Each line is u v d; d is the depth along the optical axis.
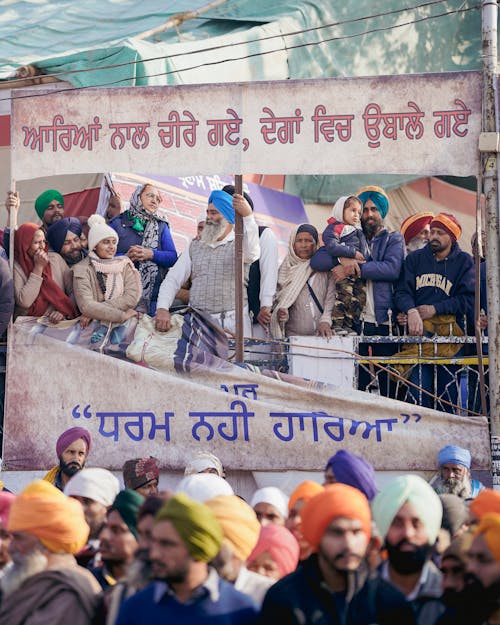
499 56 20.48
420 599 7.55
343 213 15.88
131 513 8.37
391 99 13.95
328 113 14.08
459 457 13.16
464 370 14.80
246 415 14.01
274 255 16.03
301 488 9.41
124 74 18.39
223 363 14.20
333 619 6.84
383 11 21.69
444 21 22.61
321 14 21.03
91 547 9.23
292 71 20.38
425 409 13.72
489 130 13.62
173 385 14.16
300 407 13.99
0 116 19.84
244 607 6.86
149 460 13.23
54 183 19.47
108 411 14.22
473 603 7.03
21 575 7.61
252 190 19.72
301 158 14.12
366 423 13.82
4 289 14.33
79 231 15.67
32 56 21.47
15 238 14.76
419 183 22.17
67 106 14.60
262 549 8.46
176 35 21.44
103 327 14.50
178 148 14.38
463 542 7.53
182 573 6.64
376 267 15.52
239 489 14.06
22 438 14.29
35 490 7.85
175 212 18.39
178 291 16.19
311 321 15.84
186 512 6.64
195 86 14.34
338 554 6.83
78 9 23.72
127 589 7.30
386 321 15.62
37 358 14.39
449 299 15.23
